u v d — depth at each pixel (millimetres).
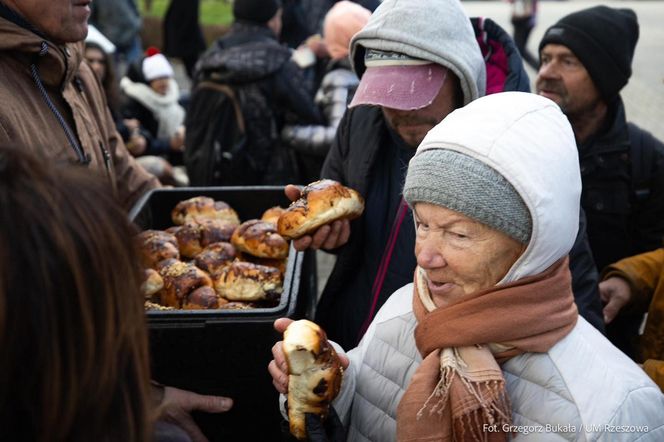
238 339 1551
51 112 1854
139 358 878
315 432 1277
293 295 1640
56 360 775
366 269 1897
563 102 2301
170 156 4977
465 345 1179
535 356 1206
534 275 1193
